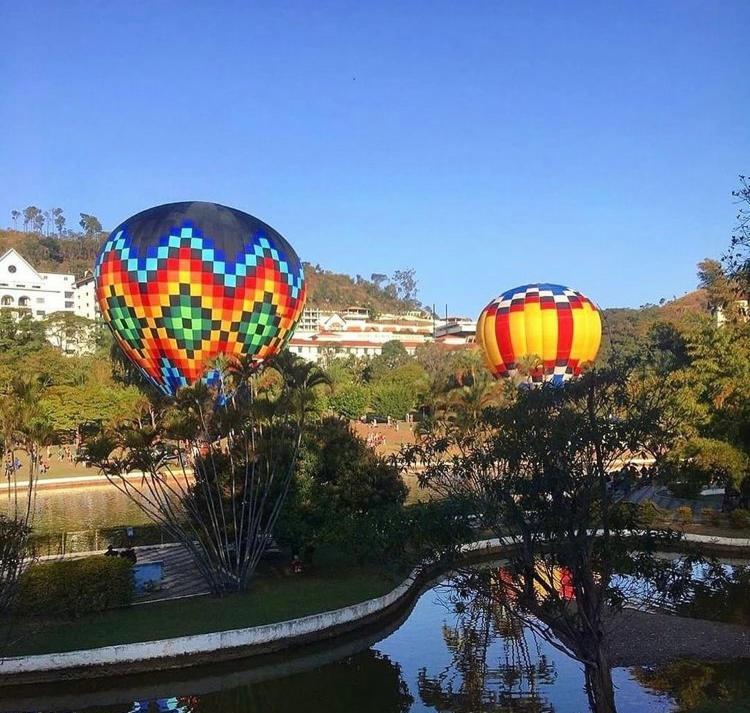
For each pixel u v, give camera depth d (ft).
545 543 42.11
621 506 43.86
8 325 287.28
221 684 64.18
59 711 59.41
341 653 70.54
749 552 98.48
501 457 40.19
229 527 84.69
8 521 67.21
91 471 178.60
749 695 57.41
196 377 139.33
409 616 81.10
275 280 140.77
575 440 38.68
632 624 73.67
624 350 273.95
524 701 58.59
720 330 119.96
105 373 241.76
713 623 73.77
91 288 505.25
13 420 86.79
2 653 60.64
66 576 69.62
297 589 81.05
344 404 248.52
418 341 572.92
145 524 121.49
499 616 77.46
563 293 177.68
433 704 58.65
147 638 64.23
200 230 135.74
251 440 84.84
